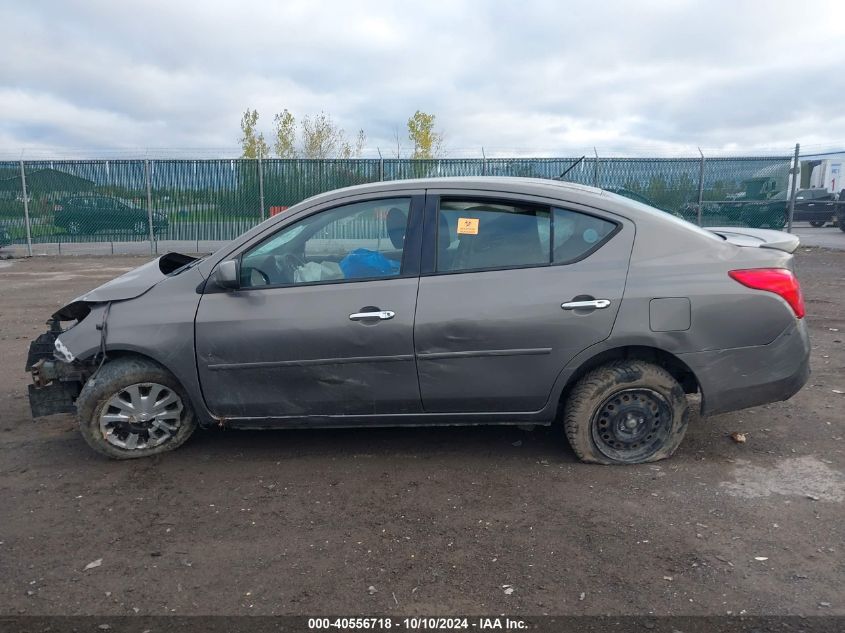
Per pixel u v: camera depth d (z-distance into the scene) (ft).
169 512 12.61
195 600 9.98
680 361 13.35
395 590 10.12
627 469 13.97
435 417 13.98
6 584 10.44
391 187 14.16
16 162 59.67
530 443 15.42
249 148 102.78
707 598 9.77
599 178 57.26
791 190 56.18
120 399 14.44
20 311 33.09
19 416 17.83
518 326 13.21
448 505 12.67
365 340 13.44
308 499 13.01
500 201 13.74
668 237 13.51
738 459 14.33
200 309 13.89
